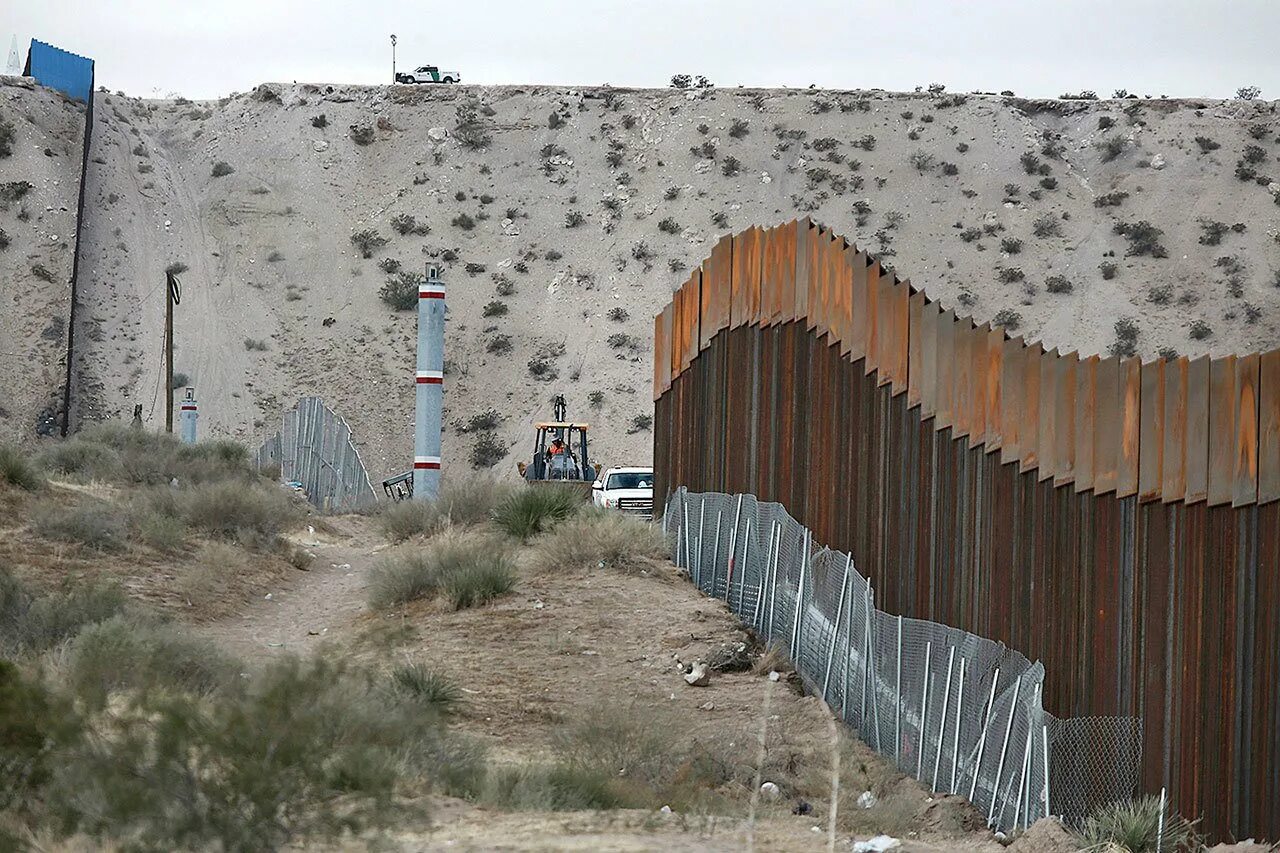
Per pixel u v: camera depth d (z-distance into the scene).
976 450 67.62
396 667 69.06
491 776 49.50
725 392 102.38
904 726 64.75
